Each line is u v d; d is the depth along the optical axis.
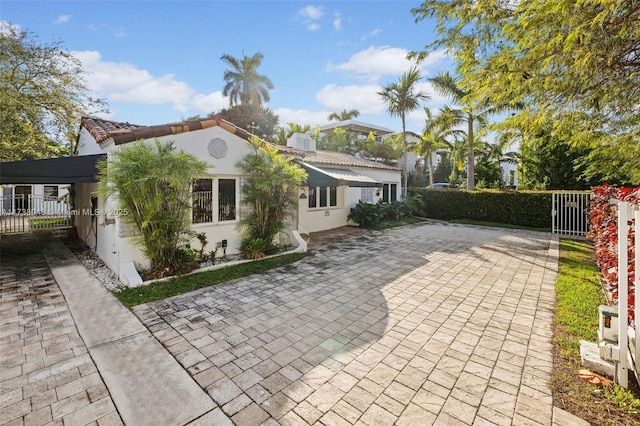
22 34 23.08
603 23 7.02
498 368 5.73
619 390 4.93
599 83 8.73
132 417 4.53
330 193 24.11
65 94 25.47
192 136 12.49
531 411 4.59
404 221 28.09
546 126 11.57
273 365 5.86
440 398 4.91
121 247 11.08
